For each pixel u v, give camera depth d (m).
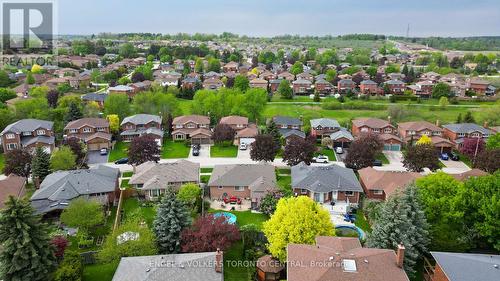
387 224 46.03
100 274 48.28
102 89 175.75
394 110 130.12
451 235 48.31
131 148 83.38
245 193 70.31
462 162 93.25
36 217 42.69
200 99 129.00
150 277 38.12
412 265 45.38
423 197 51.72
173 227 49.75
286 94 166.88
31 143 91.69
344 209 65.94
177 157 94.81
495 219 46.94
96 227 60.22
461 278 37.47
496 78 198.38
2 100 137.50
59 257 47.72
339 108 146.88
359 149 82.00
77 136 101.25
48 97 132.75
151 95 126.06
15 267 40.66
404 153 87.38
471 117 120.00
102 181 67.56
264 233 52.72
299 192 69.31
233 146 103.75
